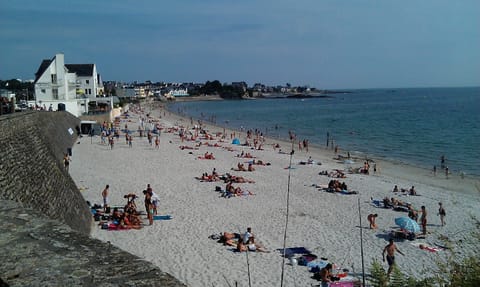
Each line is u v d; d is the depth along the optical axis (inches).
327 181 1528.1
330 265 701.3
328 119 4906.5
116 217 966.4
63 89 2901.1
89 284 175.6
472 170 1908.2
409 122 4308.6
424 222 971.3
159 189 1311.5
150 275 184.9
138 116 4517.7
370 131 3590.1
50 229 247.0
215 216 1047.0
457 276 260.5
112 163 1739.7
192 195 1251.8
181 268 746.8
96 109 3459.6
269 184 1449.3
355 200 1269.7
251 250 824.3
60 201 790.5
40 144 904.3
